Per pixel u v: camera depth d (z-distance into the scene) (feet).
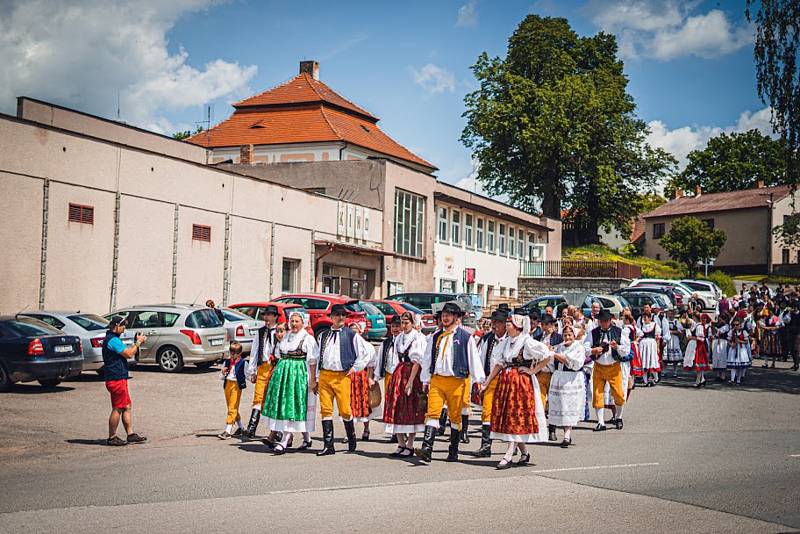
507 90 221.05
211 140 182.39
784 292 121.19
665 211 287.07
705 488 31.12
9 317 61.82
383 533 24.34
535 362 36.40
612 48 231.91
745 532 24.64
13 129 80.64
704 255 236.84
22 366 57.98
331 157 175.63
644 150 229.45
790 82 81.30
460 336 37.60
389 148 188.55
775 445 42.37
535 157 213.66
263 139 179.22
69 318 66.74
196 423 49.67
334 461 38.01
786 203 257.75
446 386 37.70
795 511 27.32
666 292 135.54
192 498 29.27
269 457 39.14
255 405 44.37
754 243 260.01
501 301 186.70
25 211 81.82
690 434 46.83
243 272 110.32
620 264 196.75
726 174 296.92
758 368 95.50
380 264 141.08
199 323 73.97
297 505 28.12
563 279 197.88
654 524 25.53
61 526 25.03
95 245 89.15
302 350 40.78
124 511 27.12
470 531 24.59
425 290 155.84
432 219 158.40
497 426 36.32
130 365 77.41
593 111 214.69
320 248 125.18
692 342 76.43
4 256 79.87
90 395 58.54
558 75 220.43
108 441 41.98
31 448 40.63
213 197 105.19
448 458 38.19
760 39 82.17
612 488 31.22
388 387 39.65
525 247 209.15
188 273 101.30
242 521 25.75
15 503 28.37
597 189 223.10
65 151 85.81
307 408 40.75
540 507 27.86
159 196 97.14
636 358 75.46
